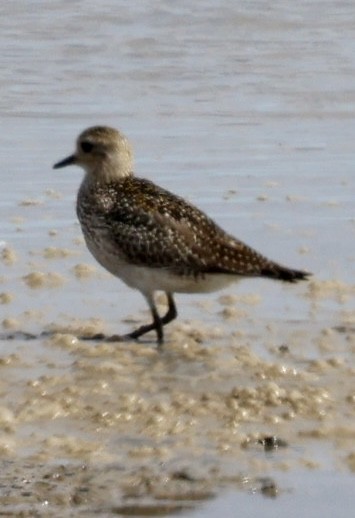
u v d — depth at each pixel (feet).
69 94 84.43
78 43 95.55
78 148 48.78
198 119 79.20
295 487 35.91
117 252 47.06
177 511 34.55
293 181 66.90
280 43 96.99
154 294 48.93
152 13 102.83
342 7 105.81
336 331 47.75
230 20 102.01
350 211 62.28
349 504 35.17
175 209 47.01
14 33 97.66
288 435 38.96
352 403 41.22
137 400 41.01
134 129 76.79
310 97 84.12
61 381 42.47
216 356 45.19
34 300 50.83
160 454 37.55
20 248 56.65
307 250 57.00
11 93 83.87
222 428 39.32
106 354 45.21
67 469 36.50
